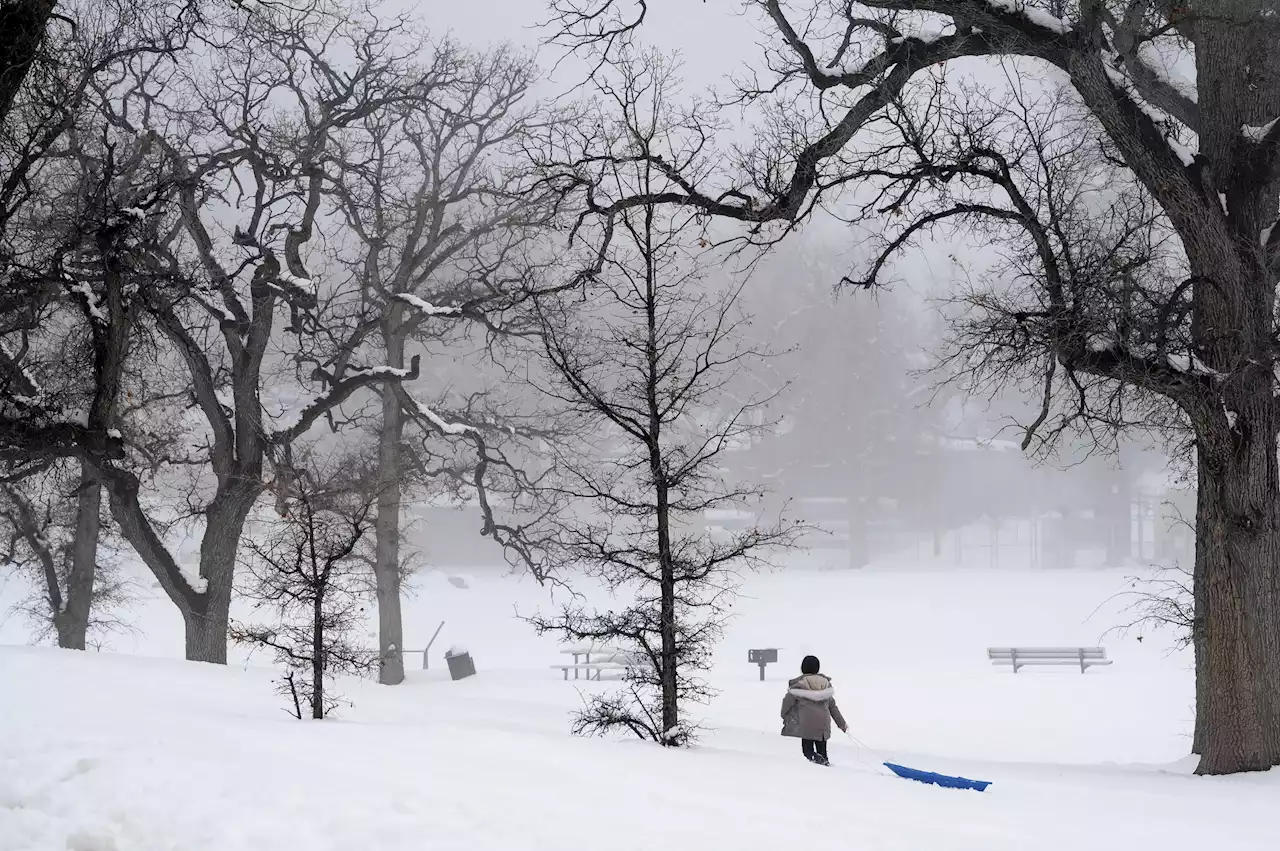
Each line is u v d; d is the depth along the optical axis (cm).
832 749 1978
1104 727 2759
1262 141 1767
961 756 2339
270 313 3031
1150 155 1762
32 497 3753
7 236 2277
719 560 1614
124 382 3023
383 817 791
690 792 1009
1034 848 899
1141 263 1761
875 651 4738
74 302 2339
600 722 1561
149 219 2439
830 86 2002
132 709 1372
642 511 1678
